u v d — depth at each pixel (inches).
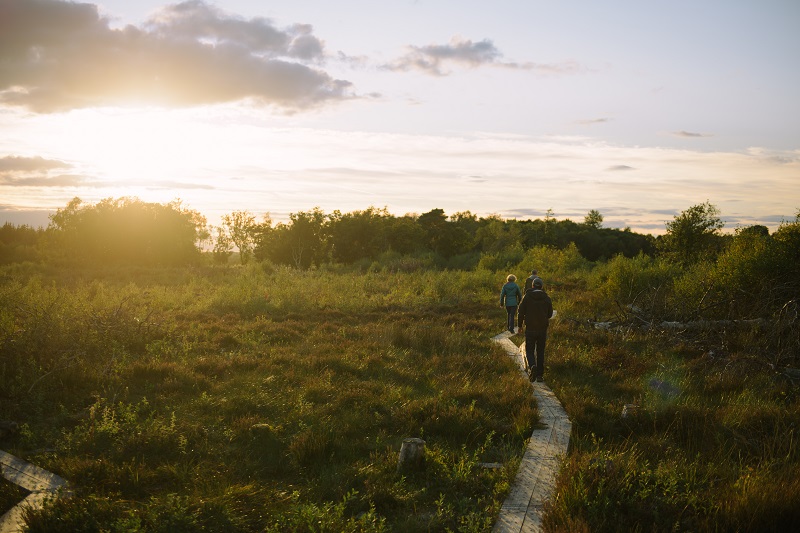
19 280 1002.7
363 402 335.0
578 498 196.4
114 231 1641.2
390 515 206.5
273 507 206.1
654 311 618.2
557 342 531.8
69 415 299.6
